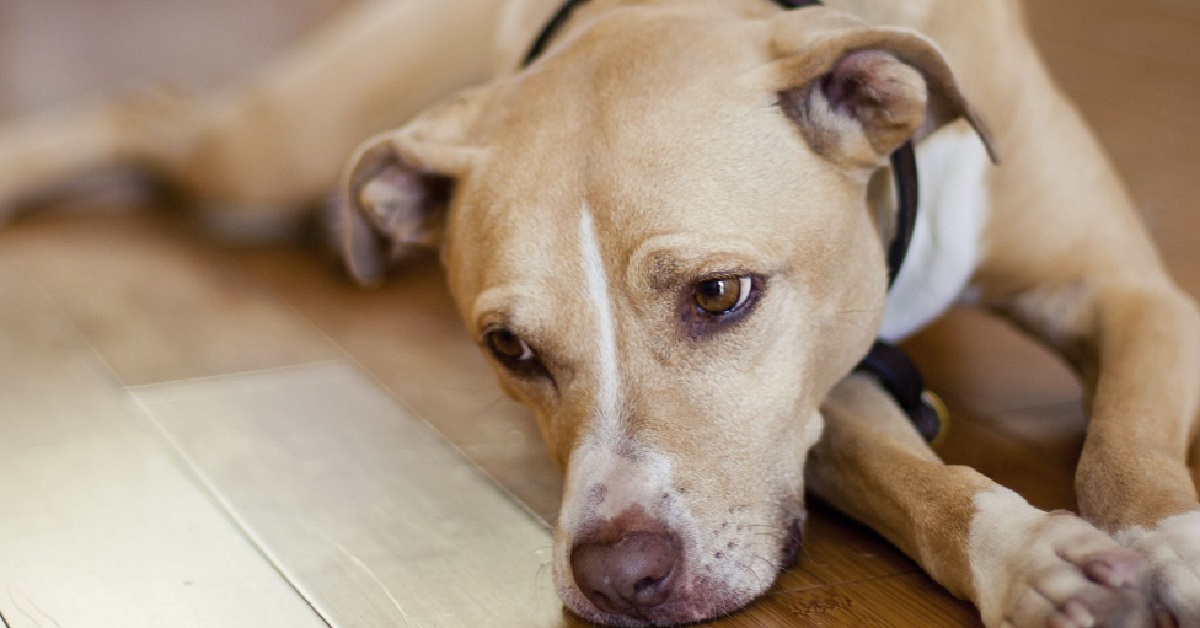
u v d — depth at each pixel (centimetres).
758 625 74
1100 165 93
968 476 75
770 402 76
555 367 78
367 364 104
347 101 126
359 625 75
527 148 80
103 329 111
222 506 86
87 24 198
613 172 77
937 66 77
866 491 80
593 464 74
